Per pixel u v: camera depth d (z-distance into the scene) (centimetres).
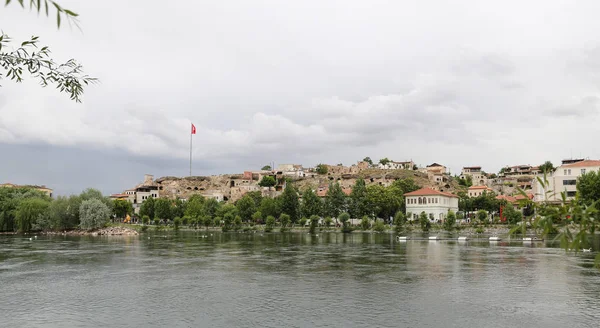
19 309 4222
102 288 5194
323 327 3609
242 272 6319
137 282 5569
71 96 1570
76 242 12519
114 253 9131
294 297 4659
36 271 6531
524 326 3612
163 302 4475
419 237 13575
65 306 4334
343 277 5819
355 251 9250
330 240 12794
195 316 3953
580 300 4431
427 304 4316
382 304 4334
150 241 12875
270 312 4066
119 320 3841
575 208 960
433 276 5838
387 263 7169
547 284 5225
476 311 4053
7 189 19612
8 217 17662
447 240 12462
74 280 5738
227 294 4819
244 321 3791
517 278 5631
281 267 6806
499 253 8650
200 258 8106
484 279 5581
